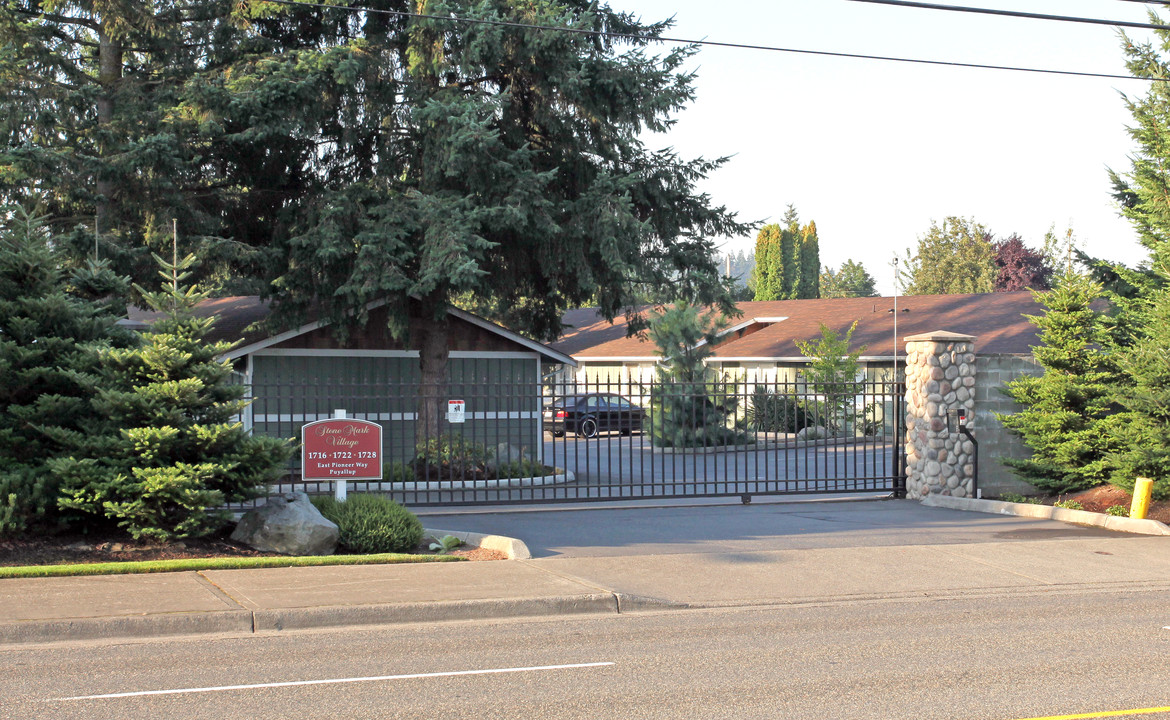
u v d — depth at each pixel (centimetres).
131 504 1179
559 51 1944
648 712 642
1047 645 845
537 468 2245
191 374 1256
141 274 1942
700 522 1580
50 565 1113
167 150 1812
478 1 1936
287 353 2222
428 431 2222
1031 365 1903
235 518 1343
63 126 1978
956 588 1122
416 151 2078
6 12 1908
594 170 2138
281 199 2148
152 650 830
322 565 1168
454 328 2388
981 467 1856
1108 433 1720
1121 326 1897
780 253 7262
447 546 1298
